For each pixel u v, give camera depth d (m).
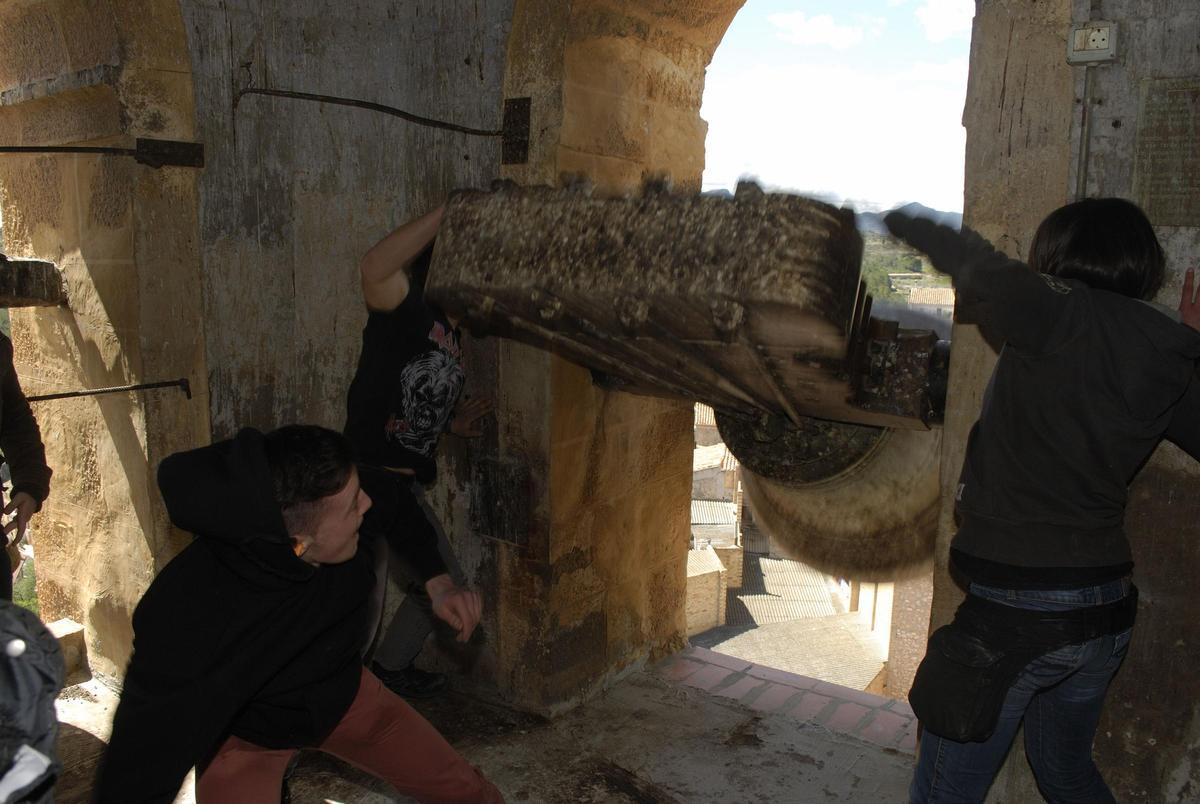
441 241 1.90
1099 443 1.63
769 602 19.33
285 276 3.33
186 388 3.08
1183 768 2.19
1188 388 1.79
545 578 3.22
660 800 2.83
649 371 2.31
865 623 17.11
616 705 3.46
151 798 1.56
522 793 2.86
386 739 1.88
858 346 2.21
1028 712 1.98
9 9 3.10
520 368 3.13
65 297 3.23
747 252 1.50
